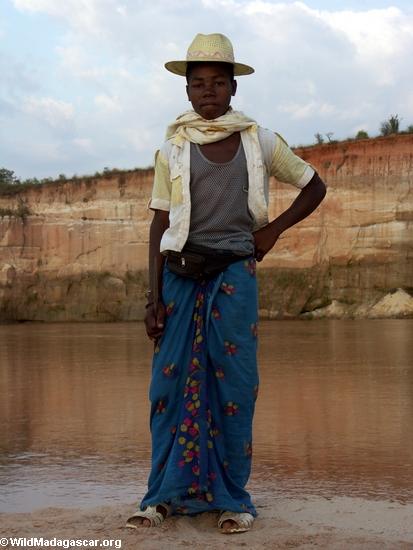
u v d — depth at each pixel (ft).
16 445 27.45
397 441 26.66
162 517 14.92
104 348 75.05
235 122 15.29
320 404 35.35
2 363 61.57
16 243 165.89
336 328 96.32
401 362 52.70
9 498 19.85
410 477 21.20
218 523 14.71
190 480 14.74
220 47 15.31
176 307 15.31
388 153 134.10
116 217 162.09
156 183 15.87
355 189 134.92
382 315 127.24
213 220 15.17
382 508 16.49
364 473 21.79
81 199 165.89
